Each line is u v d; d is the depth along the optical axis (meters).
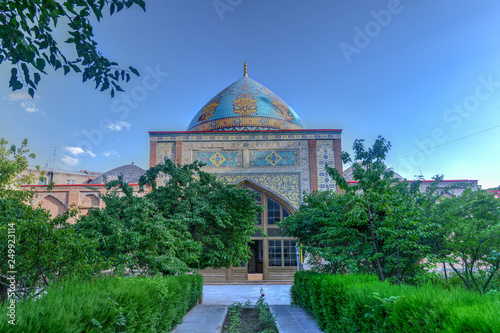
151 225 7.04
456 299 2.94
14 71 3.26
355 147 6.62
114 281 4.33
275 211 15.39
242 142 15.65
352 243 6.54
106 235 7.02
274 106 19.08
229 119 18.28
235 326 6.99
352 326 4.42
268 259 15.12
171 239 7.26
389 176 6.68
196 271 9.66
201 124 19.08
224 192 9.10
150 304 4.53
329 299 5.52
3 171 8.50
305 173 15.38
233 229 9.30
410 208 5.99
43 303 2.86
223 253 9.02
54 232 4.27
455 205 6.44
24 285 4.01
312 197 8.06
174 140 15.58
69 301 2.95
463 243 5.66
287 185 15.27
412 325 3.04
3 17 3.06
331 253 6.60
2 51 3.21
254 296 11.73
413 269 6.48
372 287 4.13
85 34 3.44
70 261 4.45
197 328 6.62
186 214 8.65
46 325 2.46
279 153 15.57
